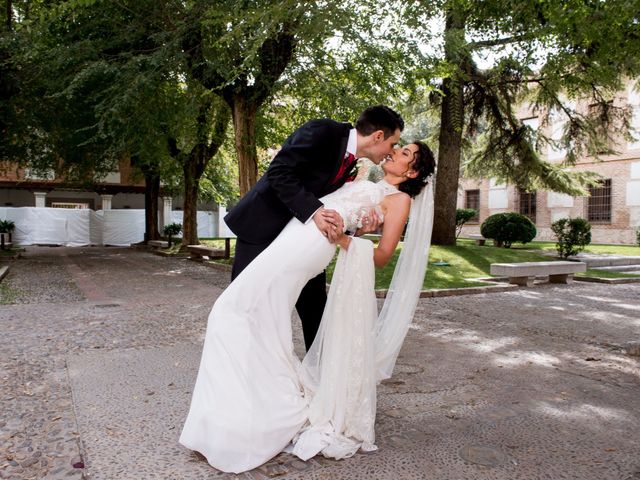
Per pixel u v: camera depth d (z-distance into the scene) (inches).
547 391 140.9
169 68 394.0
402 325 118.8
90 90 518.3
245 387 95.3
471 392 139.3
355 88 400.2
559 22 228.4
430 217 119.1
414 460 97.8
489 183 1168.2
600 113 608.4
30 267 518.0
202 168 708.7
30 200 1093.8
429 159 111.0
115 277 432.8
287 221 110.2
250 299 100.6
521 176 668.7
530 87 655.8
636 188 919.7
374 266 110.3
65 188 1004.6
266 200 109.0
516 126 630.5
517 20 281.0
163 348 186.1
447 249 529.3
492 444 105.5
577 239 570.9
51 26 445.1
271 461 96.6
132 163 776.9
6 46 438.6
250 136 451.8
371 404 103.5
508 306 289.9
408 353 181.9
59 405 127.2
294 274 103.5
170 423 115.3
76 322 235.6
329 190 111.0
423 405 128.6
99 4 422.9
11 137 575.5
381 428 113.5
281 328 103.2
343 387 102.1
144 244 901.8
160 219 1127.0
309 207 101.5
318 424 102.6
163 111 487.2
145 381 146.2
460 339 205.2
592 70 388.2
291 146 103.9
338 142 106.8
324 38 358.9
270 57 407.8
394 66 353.4
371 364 104.3
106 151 496.4
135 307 278.4
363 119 107.7
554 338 209.3
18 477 90.5
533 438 108.7
